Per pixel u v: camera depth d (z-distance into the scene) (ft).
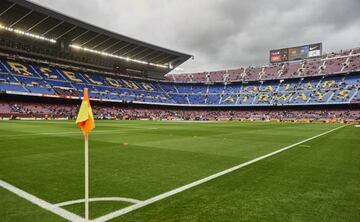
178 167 28.84
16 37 209.67
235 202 17.12
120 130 90.27
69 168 27.86
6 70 197.06
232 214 15.01
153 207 16.12
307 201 17.40
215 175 25.04
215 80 327.06
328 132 88.58
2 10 172.76
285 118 242.78
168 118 264.72
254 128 111.86
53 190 19.84
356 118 214.69
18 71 203.92
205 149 43.93
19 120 163.63
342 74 253.85
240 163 31.37
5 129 85.66
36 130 82.33
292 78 279.28
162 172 26.27
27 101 201.67
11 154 36.91
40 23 194.59
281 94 271.08
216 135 73.36
